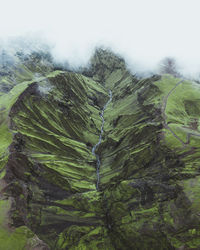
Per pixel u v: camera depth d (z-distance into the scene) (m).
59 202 130.75
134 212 124.38
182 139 156.12
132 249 108.62
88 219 129.75
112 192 147.38
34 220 107.19
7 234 84.00
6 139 142.62
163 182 129.38
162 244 101.19
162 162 145.25
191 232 97.19
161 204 118.88
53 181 140.00
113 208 135.25
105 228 127.31
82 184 158.50
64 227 117.12
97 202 144.50
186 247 92.94
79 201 138.88
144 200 128.00
